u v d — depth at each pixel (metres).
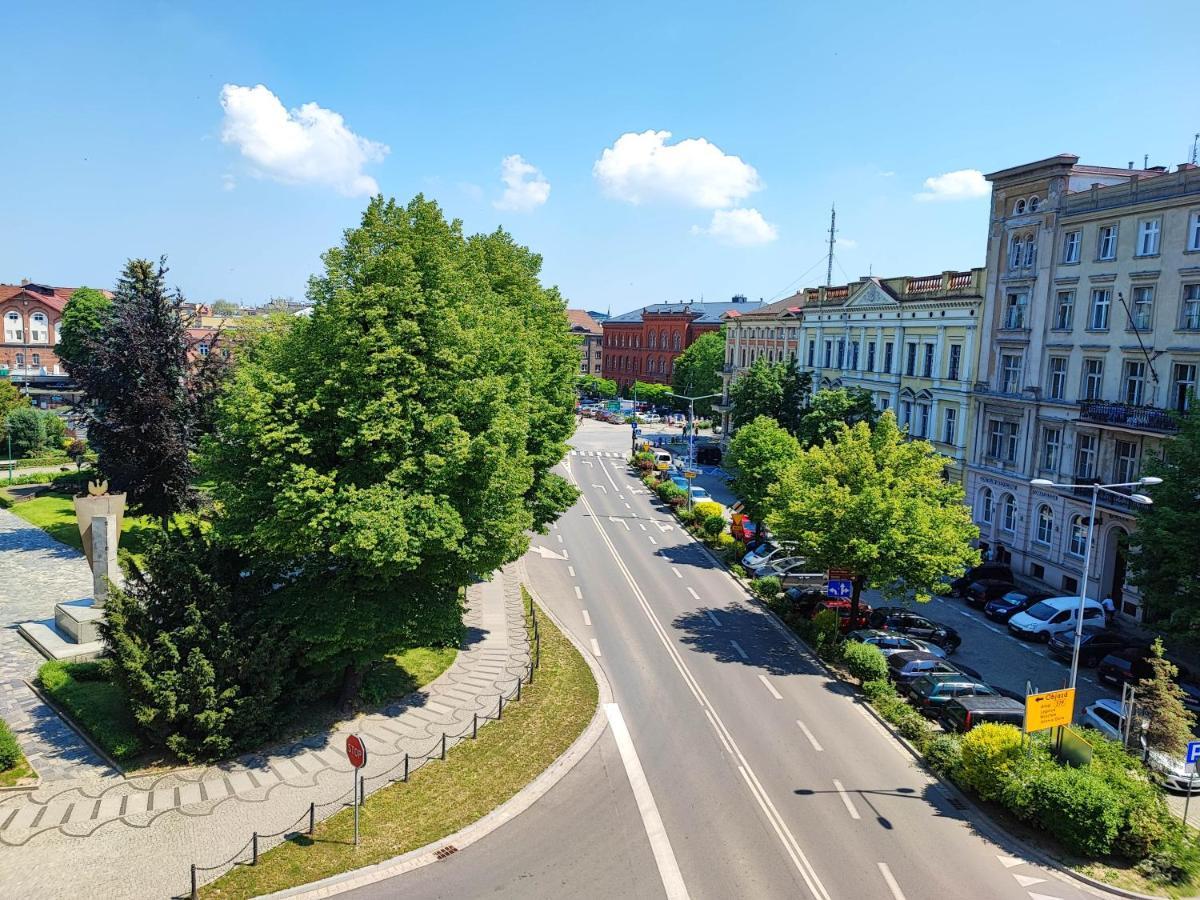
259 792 19.70
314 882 16.55
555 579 41.22
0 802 18.66
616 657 30.56
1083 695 29.20
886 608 34.69
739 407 61.84
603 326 148.50
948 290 49.62
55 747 21.25
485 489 23.19
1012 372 45.12
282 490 21.42
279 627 21.67
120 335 39.69
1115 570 39.00
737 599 38.91
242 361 26.66
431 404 23.12
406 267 22.92
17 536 44.72
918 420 52.47
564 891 16.72
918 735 23.95
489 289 32.66
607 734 24.11
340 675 25.47
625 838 18.73
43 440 71.88
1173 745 22.16
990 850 18.72
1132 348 37.22
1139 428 35.12
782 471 40.94
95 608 28.86
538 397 34.16
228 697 20.75
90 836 17.58
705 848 18.44
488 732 23.61
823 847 18.61
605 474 77.38
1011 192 44.62
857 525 30.09
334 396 22.36
